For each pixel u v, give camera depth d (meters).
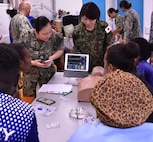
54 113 1.75
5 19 4.66
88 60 2.42
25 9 4.08
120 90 0.94
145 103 0.94
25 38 2.45
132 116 0.91
